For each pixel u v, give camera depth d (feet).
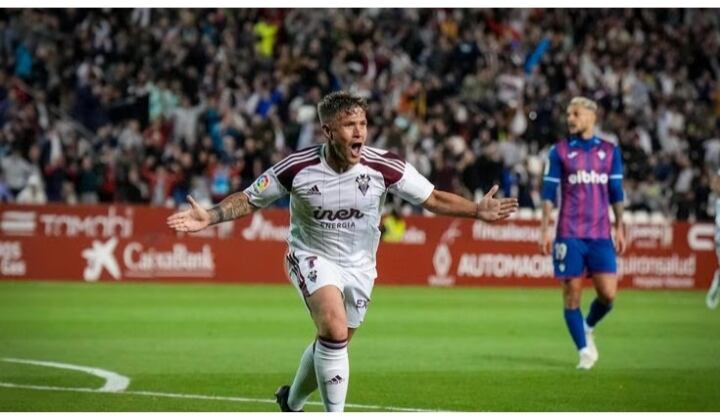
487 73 131.23
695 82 142.00
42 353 55.98
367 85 127.03
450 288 106.22
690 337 67.67
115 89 119.14
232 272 106.01
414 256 108.47
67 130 114.93
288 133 117.39
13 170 108.27
